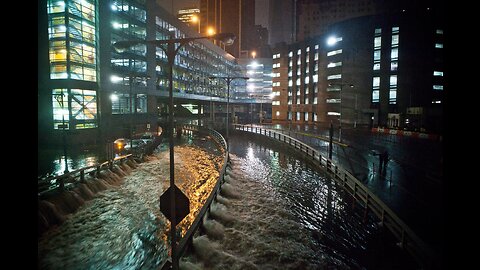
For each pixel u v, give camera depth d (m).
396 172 21.56
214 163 31.02
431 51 60.09
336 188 20.56
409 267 10.62
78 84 35.50
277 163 31.11
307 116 86.38
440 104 60.66
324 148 34.59
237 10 156.50
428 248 9.42
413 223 12.24
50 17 34.34
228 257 11.48
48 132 34.75
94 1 38.41
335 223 14.91
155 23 56.09
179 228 14.46
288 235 13.61
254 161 32.28
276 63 97.56
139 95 51.59
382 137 46.00
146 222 15.07
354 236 13.39
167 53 8.78
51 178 15.70
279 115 97.19
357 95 66.81
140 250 12.30
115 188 20.67
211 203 16.33
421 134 44.72
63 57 34.50
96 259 11.55
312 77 83.56
